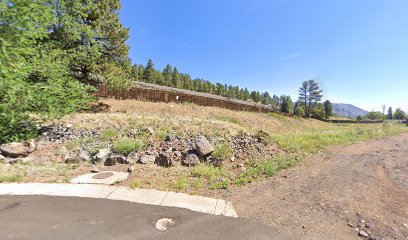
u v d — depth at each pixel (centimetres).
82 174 634
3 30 825
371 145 1368
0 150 727
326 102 7294
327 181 658
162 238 341
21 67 812
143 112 2011
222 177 663
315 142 1295
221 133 1167
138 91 2481
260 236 364
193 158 781
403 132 2338
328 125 4828
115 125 1177
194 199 503
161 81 6462
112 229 357
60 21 1302
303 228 401
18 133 897
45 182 558
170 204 470
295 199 527
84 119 1226
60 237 327
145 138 1001
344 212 468
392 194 566
